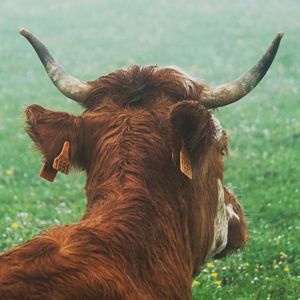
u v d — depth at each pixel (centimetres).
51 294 735
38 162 2808
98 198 858
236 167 2591
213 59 5066
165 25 6406
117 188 852
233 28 6106
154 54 5334
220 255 1115
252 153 2753
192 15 6781
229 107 3609
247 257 1739
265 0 7288
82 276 751
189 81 951
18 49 5691
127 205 832
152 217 839
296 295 1514
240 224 1110
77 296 743
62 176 2606
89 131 909
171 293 823
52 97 4212
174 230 860
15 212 2230
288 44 5238
